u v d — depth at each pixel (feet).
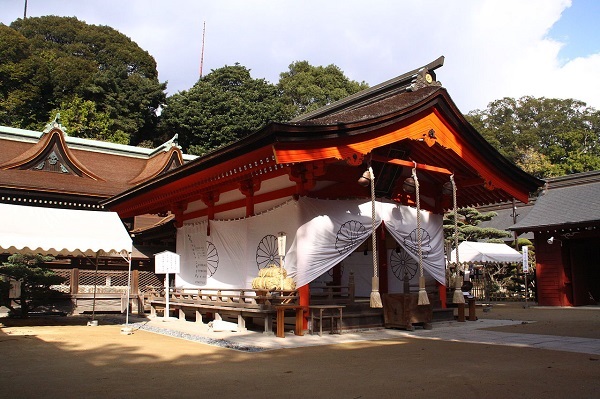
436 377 21.99
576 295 77.15
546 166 180.86
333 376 22.39
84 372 23.77
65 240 44.62
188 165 45.50
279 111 155.12
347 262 54.29
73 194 75.10
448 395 18.57
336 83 182.19
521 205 131.85
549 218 78.07
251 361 26.89
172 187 53.36
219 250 50.96
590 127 215.72
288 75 193.26
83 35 170.81
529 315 59.00
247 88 155.84
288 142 34.60
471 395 18.54
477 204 58.08
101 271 67.82
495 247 85.81
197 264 55.57
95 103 151.23
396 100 45.24
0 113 140.97
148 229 72.08
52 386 20.48
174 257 52.06
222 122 146.51
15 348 32.50
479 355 28.45
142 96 159.53
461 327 44.75
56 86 148.36
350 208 42.93
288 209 41.55
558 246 76.84
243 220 47.75
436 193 52.70
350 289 42.73
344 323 40.86
